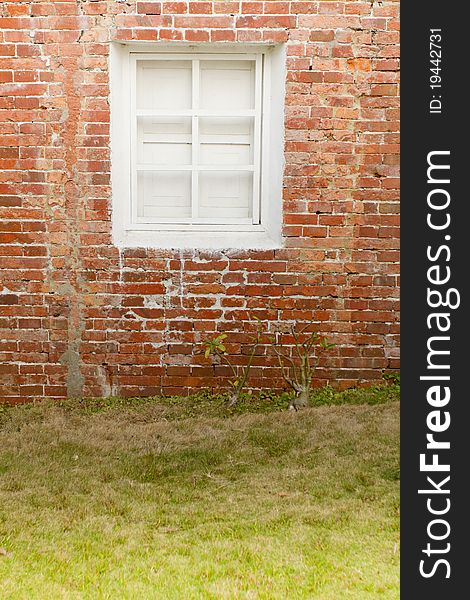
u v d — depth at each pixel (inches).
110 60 183.5
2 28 182.5
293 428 169.0
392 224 189.6
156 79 193.2
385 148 187.2
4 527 121.2
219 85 193.3
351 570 106.5
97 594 100.9
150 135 195.6
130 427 173.0
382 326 193.5
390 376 195.9
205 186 197.5
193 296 192.7
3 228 189.3
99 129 185.5
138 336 193.9
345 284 192.1
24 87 184.1
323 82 184.9
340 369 195.5
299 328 194.1
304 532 118.6
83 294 191.9
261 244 192.7
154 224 197.0
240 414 182.9
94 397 195.6
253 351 189.9
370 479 139.8
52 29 182.5
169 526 123.0
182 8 182.4
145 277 191.8
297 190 188.5
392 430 164.7
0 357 194.4
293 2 182.2
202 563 109.2
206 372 195.6
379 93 185.3
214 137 195.6
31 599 99.3
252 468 149.8
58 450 158.9
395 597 99.6
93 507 129.9
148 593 101.1
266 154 193.9
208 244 192.2
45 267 190.9
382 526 120.3
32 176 187.3
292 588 101.9
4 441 164.2
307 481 140.5
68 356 194.2
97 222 189.0
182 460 153.6
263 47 188.5
